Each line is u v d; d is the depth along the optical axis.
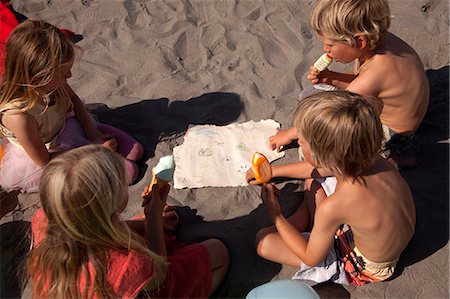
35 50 2.36
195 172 2.81
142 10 3.85
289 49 3.50
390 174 2.12
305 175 2.58
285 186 2.74
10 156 2.77
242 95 3.22
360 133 1.93
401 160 2.78
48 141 2.77
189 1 3.89
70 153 1.81
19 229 2.64
